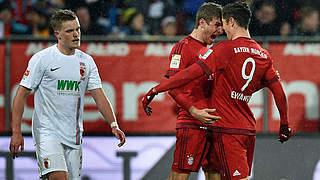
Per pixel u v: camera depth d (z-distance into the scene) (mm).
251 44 14773
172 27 29828
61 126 15172
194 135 15711
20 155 20953
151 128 21406
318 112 21391
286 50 21359
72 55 15352
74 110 15359
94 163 20984
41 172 15102
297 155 21031
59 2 29812
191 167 15867
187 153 15781
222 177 15117
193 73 14297
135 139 21141
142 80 21422
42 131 15078
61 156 15031
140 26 29688
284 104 15367
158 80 21422
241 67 14492
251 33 28000
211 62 14320
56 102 15102
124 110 21391
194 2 30141
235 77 14531
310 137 21109
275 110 21312
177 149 16000
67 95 15203
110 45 21391
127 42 21391
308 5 28109
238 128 14789
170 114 21422
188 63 15477
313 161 21031
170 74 15477
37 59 14977
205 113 14422
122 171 21047
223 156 14875
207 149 15953
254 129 15203
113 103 21406
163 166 21078
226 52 14383
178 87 14445
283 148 21062
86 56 15750
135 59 21391
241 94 14727
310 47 21328
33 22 29953
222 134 14797
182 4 30219
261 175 20906
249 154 15391
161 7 30000
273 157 21016
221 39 21766
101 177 20938
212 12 15641
